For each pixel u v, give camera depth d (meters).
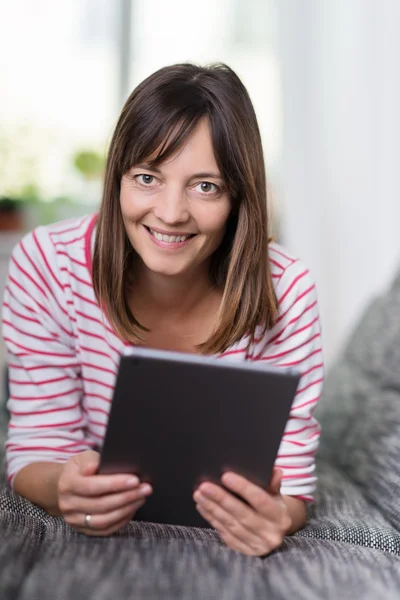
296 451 1.28
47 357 1.29
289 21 3.18
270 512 1.03
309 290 1.31
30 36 3.99
